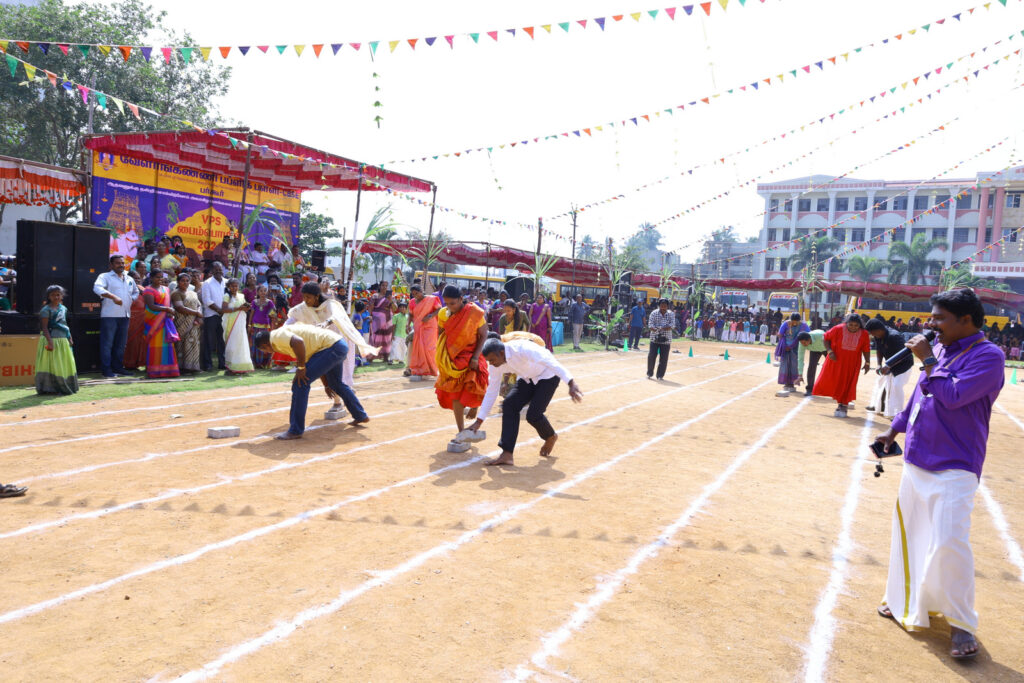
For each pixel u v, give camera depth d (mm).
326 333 7406
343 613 3342
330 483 5582
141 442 6711
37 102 25312
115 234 17203
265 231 21438
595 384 13602
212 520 4570
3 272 14398
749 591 3844
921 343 3539
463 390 7281
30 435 6793
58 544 4062
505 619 3357
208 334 12242
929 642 3375
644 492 5758
